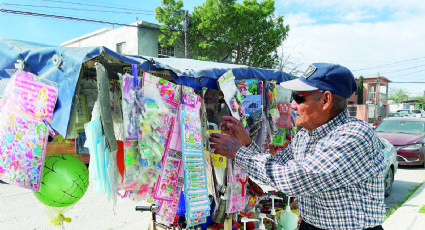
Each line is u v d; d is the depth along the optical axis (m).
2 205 4.47
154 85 1.67
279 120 3.23
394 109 33.75
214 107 2.71
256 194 2.64
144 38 14.45
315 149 1.34
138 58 1.89
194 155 1.80
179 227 2.44
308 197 1.43
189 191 1.71
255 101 2.59
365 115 27.11
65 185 1.52
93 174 1.42
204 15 13.84
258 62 14.30
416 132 8.32
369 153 1.25
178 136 1.81
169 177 1.78
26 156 1.35
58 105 1.43
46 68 1.48
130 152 1.61
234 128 1.67
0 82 1.58
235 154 1.42
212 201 2.55
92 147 1.41
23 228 3.65
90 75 1.94
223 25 13.96
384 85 35.09
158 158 1.70
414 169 8.21
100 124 1.43
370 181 1.29
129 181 1.66
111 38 15.82
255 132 2.56
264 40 14.17
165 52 15.41
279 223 2.82
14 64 1.54
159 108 1.68
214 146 1.49
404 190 6.14
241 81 2.61
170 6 14.41
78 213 4.28
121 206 4.69
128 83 1.57
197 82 2.07
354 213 1.27
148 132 1.65
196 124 1.89
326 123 1.36
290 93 3.74
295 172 1.18
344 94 1.32
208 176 2.07
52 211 1.66
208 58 14.63
